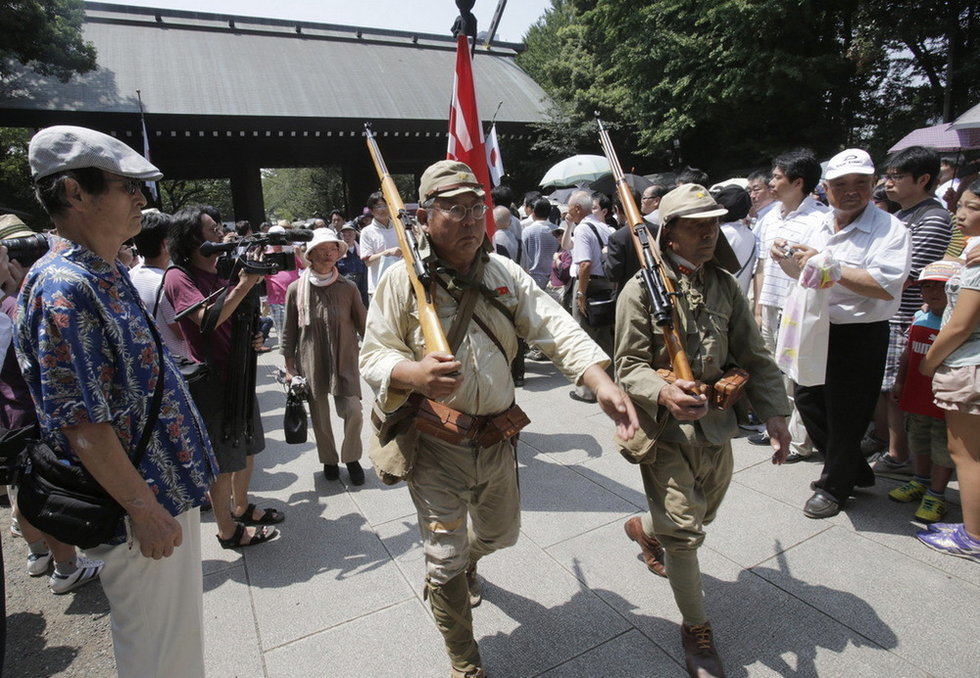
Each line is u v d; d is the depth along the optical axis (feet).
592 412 16.28
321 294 12.09
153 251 9.87
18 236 11.17
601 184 27.22
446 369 5.33
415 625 8.17
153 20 69.56
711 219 6.77
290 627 8.23
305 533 10.75
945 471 9.50
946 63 50.78
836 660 7.06
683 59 55.72
